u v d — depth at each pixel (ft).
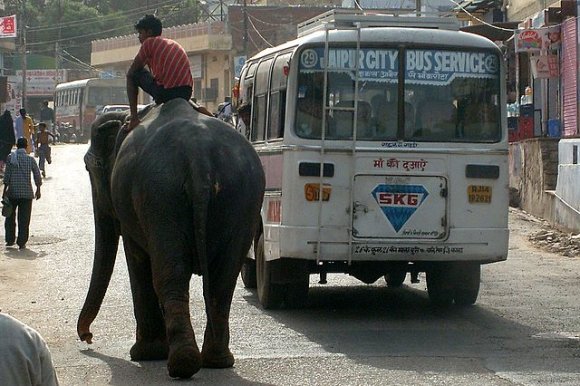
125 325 52.95
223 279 39.65
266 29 255.29
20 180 86.58
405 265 57.67
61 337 50.11
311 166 53.88
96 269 46.47
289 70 54.60
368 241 53.93
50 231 98.02
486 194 54.90
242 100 67.67
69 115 310.65
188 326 38.29
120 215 41.27
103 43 326.65
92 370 41.93
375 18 56.49
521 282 68.85
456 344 47.37
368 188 54.08
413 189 54.39
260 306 58.80
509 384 39.24
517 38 114.21
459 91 55.26
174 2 332.60
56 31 347.56
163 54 43.09
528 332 50.55
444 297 59.31
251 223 39.63
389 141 54.44
